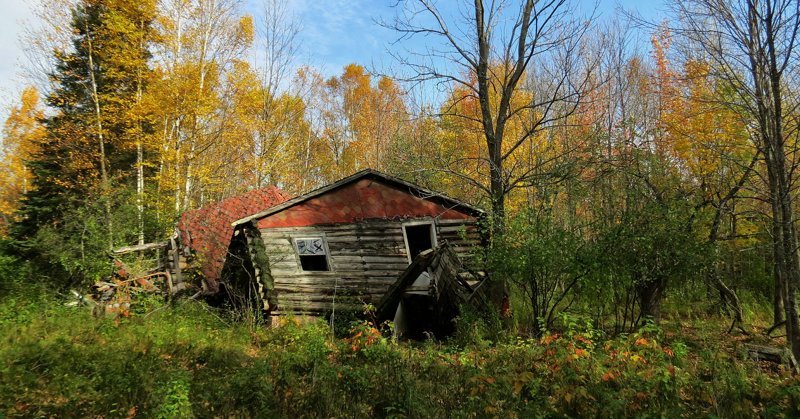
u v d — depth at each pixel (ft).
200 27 70.44
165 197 63.93
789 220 31.22
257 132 87.20
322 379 21.67
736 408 19.53
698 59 39.78
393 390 20.35
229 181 90.27
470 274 44.14
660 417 17.88
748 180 43.27
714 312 48.42
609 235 33.22
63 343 27.12
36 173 64.95
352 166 134.00
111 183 59.88
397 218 46.29
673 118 47.70
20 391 20.22
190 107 65.82
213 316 42.63
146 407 17.89
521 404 18.95
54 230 55.26
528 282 35.42
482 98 45.98
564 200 43.39
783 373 25.31
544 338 26.78
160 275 49.19
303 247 47.19
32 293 44.91
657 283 36.04
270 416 18.19
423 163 56.44
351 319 41.81
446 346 33.42
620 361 23.89
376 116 128.16
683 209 35.04
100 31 63.16
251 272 48.11
